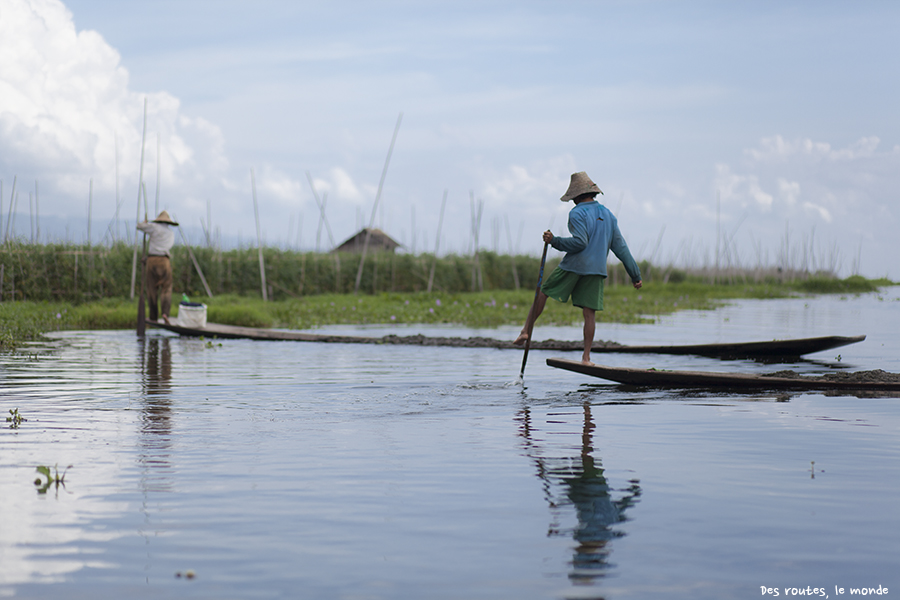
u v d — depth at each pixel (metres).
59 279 19.31
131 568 2.56
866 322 17.30
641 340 12.51
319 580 2.47
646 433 4.75
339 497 3.36
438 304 20.88
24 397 6.13
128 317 15.09
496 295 27.39
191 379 7.32
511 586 2.43
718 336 13.29
